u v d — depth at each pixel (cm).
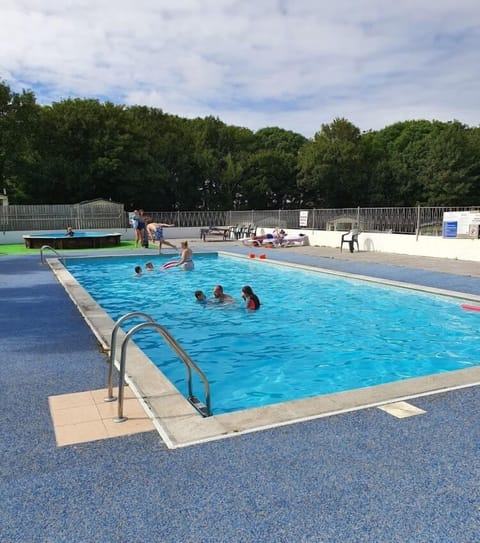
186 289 1311
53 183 3991
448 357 705
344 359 700
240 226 2995
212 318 959
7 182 4184
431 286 1136
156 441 361
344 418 397
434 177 5144
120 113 4294
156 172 4375
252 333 845
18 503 286
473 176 5156
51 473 319
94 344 668
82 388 485
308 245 2409
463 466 322
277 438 362
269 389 584
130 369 536
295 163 5641
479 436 365
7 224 2927
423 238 1792
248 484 301
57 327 778
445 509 274
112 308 1077
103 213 3139
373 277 1292
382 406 424
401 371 648
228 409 519
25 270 1574
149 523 265
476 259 1602
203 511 275
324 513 271
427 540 248
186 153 4994
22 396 465
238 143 5853
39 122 4038
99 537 254
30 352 629
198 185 5106
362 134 6278
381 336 816
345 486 298
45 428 389
